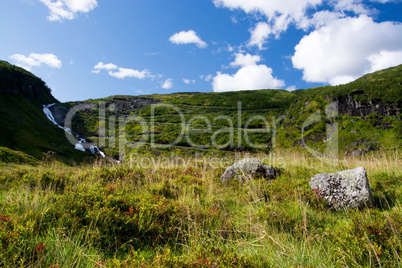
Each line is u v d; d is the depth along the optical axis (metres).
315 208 5.77
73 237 3.88
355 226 4.21
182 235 4.43
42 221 4.19
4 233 3.41
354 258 3.47
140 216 4.52
